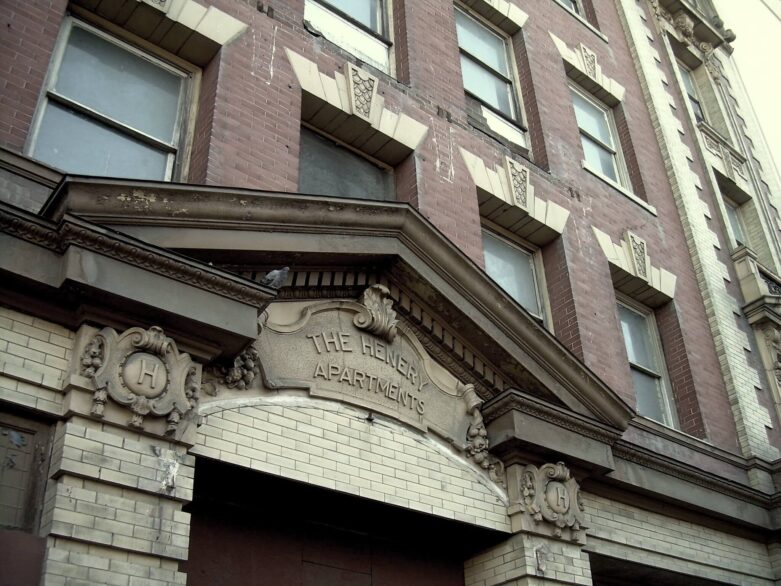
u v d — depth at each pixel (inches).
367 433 295.1
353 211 295.0
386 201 301.1
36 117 284.7
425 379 324.5
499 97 501.4
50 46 287.6
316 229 288.2
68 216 224.7
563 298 440.8
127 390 228.8
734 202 690.8
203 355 251.3
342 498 281.7
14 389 220.2
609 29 634.8
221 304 249.6
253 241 270.7
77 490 213.0
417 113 413.7
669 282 514.0
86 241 229.1
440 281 318.7
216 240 261.7
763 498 446.3
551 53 544.1
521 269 452.4
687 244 559.2
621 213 514.3
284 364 281.4
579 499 339.6
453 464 317.4
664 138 601.3
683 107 658.8
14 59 274.4
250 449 259.9
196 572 259.3
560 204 467.8
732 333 529.7
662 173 585.3
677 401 487.2
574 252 456.1
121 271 233.6
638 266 496.1
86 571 205.5
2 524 208.7
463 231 395.2
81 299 230.1
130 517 218.2
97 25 325.4
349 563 301.6
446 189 401.4
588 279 453.7
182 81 343.0
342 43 420.2
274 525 287.3
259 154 327.9
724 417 486.9
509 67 522.9
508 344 331.6
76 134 296.4
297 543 290.4
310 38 383.9
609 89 581.3
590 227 479.8
